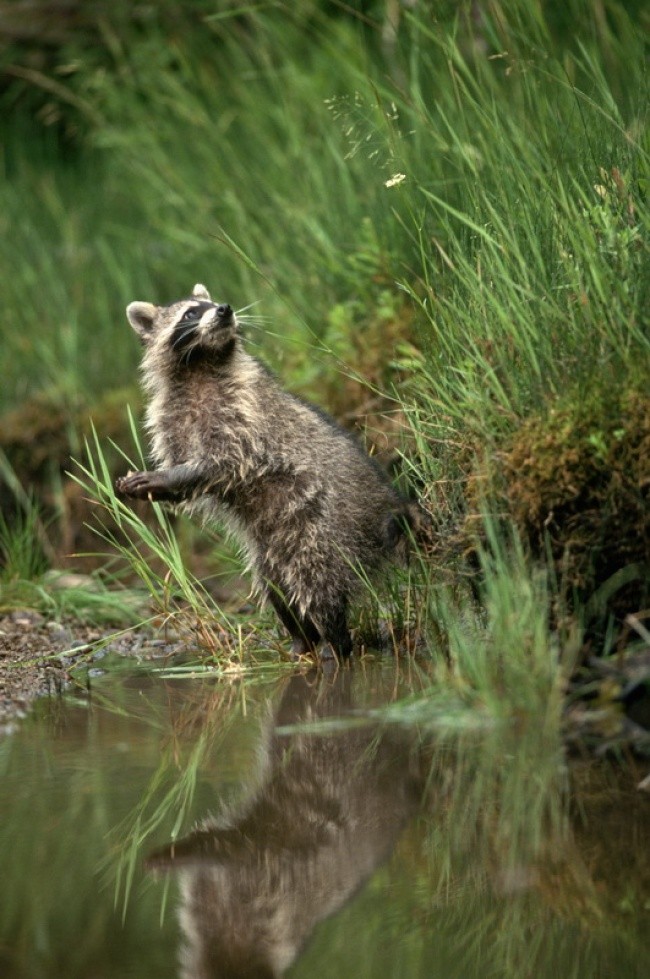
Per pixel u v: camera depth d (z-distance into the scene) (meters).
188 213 17.02
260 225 15.74
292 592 10.23
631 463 7.65
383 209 13.59
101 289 18.42
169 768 6.94
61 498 14.67
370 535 10.24
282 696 8.75
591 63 10.84
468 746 6.98
